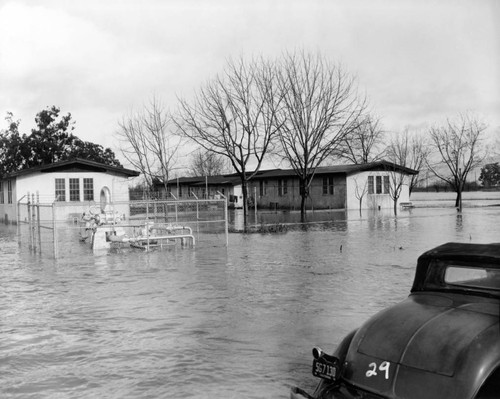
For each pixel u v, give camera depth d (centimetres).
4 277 1351
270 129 4078
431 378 381
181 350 689
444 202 6272
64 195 4072
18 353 691
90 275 1354
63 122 6712
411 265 1375
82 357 670
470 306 417
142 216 4216
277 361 637
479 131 5206
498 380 372
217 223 3403
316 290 1064
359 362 421
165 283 1201
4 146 6406
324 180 5122
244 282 1184
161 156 5338
